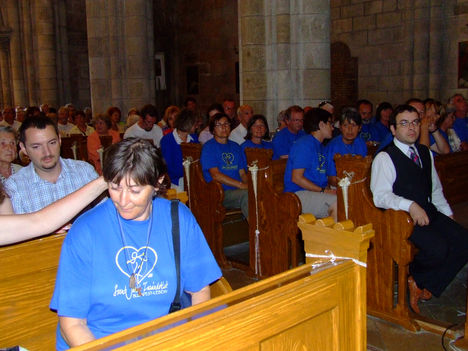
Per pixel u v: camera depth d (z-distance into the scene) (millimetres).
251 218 4859
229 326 1607
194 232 1963
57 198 2941
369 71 12938
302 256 5129
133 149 1705
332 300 1969
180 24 17344
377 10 12562
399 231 3686
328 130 4859
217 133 5500
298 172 4766
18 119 10969
